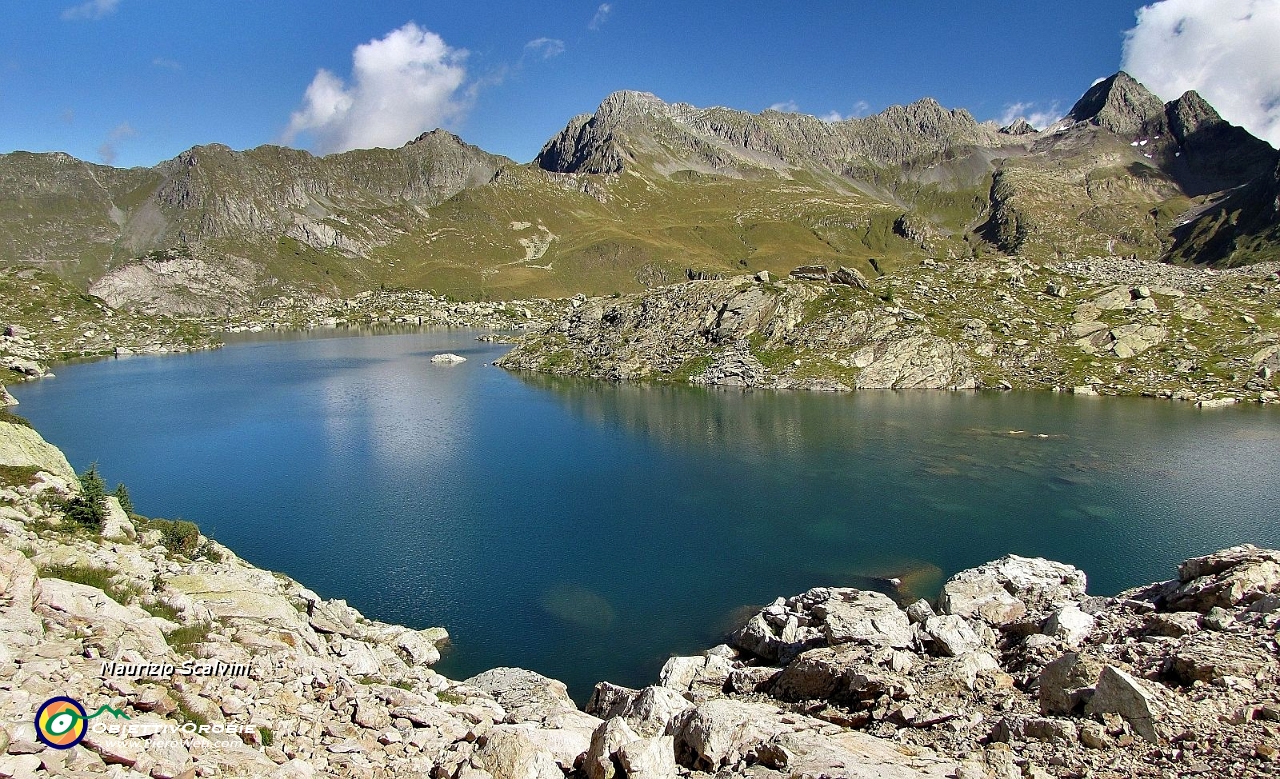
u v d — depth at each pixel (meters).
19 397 160.88
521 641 52.94
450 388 175.88
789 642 45.19
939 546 69.06
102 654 20.50
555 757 22.72
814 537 72.19
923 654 37.75
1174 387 140.62
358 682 29.70
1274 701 20.94
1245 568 32.84
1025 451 101.81
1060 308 183.38
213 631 28.55
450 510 81.88
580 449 110.75
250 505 83.25
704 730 22.75
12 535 31.78
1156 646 26.38
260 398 160.12
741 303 190.62
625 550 69.81
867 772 18.75
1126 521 73.69
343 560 67.44
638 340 199.75
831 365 167.62
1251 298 177.75
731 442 112.94
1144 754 19.28
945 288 199.75
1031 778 18.88
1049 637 32.78
